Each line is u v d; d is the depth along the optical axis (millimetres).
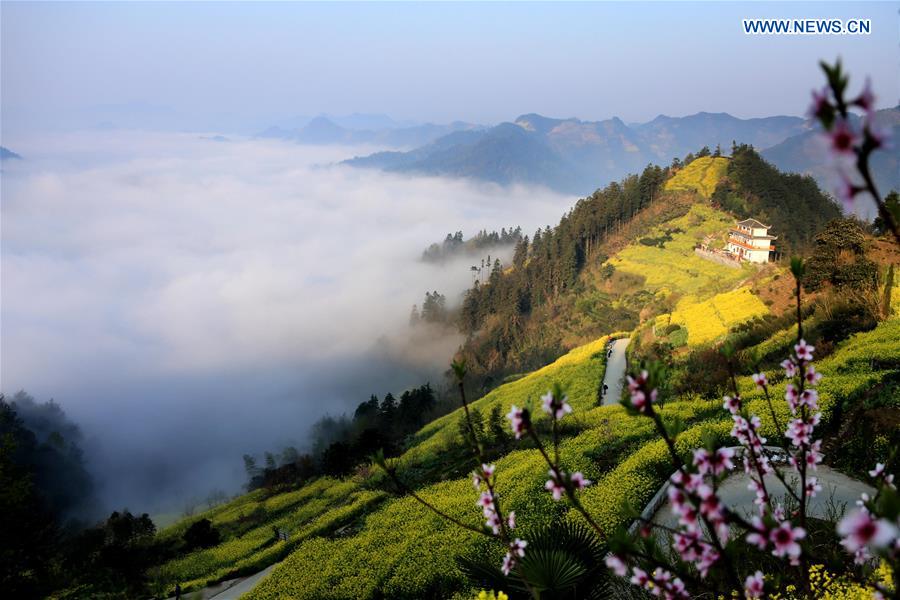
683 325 64750
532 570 7273
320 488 57938
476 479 5082
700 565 3465
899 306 38281
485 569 8031
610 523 18641
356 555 27062
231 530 51562
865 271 42656
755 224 102062
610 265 128125
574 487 4078
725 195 136250
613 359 71000
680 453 22422
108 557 38344
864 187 2051
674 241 128750
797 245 103500
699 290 95688
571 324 118188
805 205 122812
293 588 25797
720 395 32062
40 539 30438
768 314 52781
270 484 69062
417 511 30719
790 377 4531
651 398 3555
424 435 67438
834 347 34281
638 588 7496
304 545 32031
